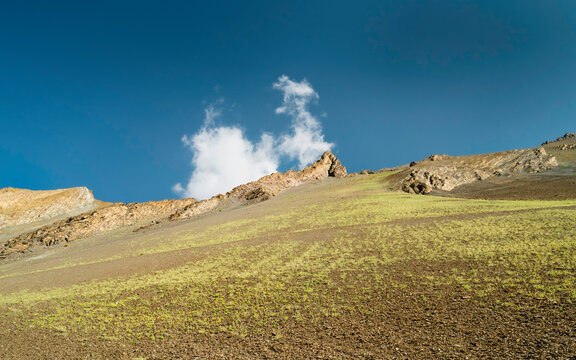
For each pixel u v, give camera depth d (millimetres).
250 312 19531
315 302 19969
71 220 99688
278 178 148000
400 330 15000
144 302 23531
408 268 24547
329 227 48438
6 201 117625
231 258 35469
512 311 15250
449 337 13680
